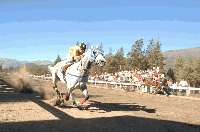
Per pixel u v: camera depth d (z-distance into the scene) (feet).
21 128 19.35
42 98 40.14
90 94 53.26
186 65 143.74
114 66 189.26
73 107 30.83
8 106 30.66
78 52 30.09
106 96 49.39
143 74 68.03
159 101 42.86
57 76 34.19
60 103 30.37
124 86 73.67
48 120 22.54
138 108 32.68
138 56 172.04
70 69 28.53
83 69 27.35
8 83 80.02
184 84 62.85
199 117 27.20
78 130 19.07
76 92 56.24
